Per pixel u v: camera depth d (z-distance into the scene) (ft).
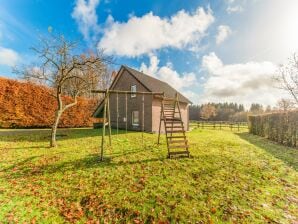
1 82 52.75
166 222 12.00
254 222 11.71
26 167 21.53
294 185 17.22
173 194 15.19
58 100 32.65
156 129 57.72
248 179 18.34
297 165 23.68
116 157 25.36
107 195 15.37
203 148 31.89
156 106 58.23
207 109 212.23
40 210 13.56
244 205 13.61
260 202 14.03
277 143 45.55
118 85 68.54
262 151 32.19
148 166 21.77
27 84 57.62
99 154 26.89
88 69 33.86
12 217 12.57
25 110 57.41
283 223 11.58
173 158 24.99
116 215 12.93
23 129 56.59
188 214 12.60
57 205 14.24
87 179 18.47
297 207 13.44
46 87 62.39
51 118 63.46
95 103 79.77
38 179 18.54
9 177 18.90
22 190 16.38
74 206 14.07
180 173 19.62
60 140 39.01
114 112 69.56
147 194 15.29
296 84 49.34
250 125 77.00
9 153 26.86
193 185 16.80
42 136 43.47
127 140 38.63
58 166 21.90
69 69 32.30
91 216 12.92
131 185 16.99
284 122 43.80
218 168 21.16
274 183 17.57
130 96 63.26
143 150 29.35
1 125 53.47
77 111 72.08
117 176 19.01
